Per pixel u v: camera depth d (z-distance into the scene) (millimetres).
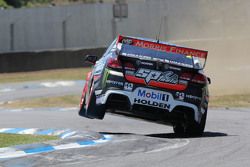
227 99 78625
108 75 38094
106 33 138375
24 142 37656
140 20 136750
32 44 136500
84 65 128625
